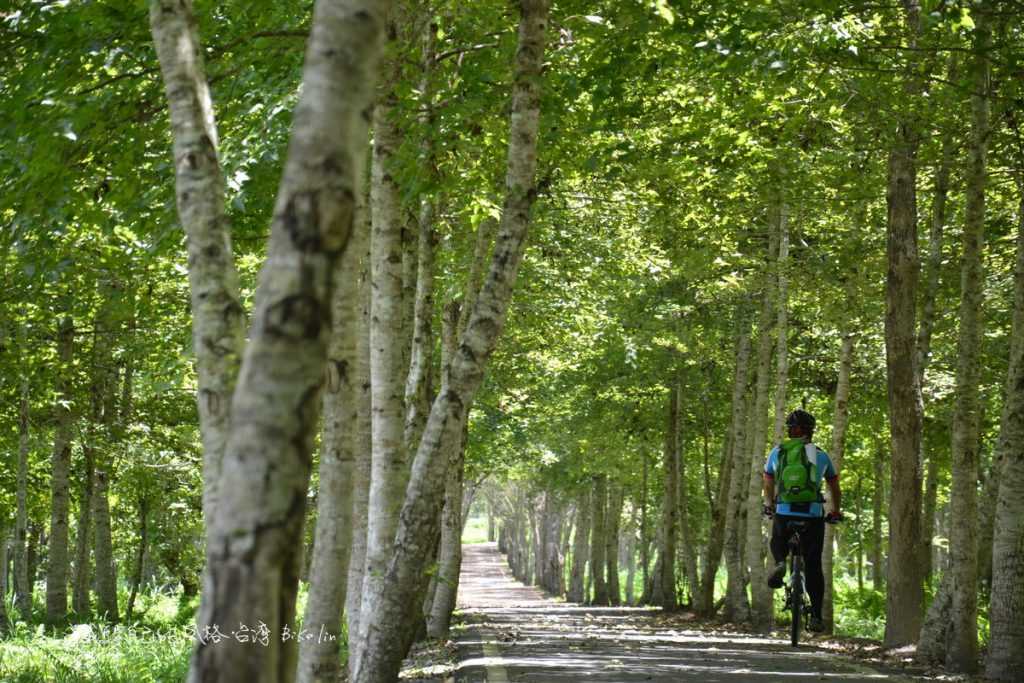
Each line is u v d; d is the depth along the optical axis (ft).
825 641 64.49
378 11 12.06
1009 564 41.55
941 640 49.70
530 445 128.57
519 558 336.90
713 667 41.34
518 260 31.09
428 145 36.11
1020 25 48.57
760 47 41.93
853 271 76.43
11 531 135.44
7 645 68.44
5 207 31.50
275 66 33.68
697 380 119.96
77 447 101.19
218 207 16.08
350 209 11.66
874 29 45.09
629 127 50.44
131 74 28.91
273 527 10.97
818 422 123.85
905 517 57.88
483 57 38.78
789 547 45.55
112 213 37.27
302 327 11.28
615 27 40.27
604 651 49.11
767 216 82.17
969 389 47.34
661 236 77.36
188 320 60.44
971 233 48.11
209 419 15.03
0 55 31.91
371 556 31.99
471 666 41.65
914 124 48.34
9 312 60.70
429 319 53.16
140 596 144.87
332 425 22.45
